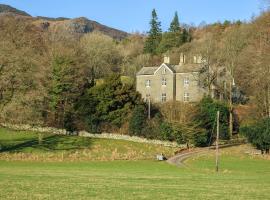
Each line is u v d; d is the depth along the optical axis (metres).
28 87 69.00
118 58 149.38
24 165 54.53
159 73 110.19
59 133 84.94
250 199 22.48
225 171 52.44
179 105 83.69
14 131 81.12
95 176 35.91
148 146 78.00
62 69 87.44
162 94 109.38
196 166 59.00
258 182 34.50
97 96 84.94
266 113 84.75
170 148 77.19
